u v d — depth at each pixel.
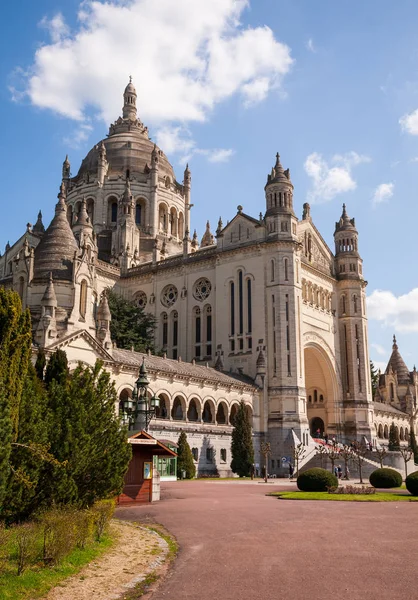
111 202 106.75
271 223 84.56
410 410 122.88
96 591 15.41
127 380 60.25
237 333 84.06
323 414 96.56
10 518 22.92
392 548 19.84
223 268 87.56
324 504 34.88
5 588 14.73
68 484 24.23
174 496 40.53
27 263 57.47
